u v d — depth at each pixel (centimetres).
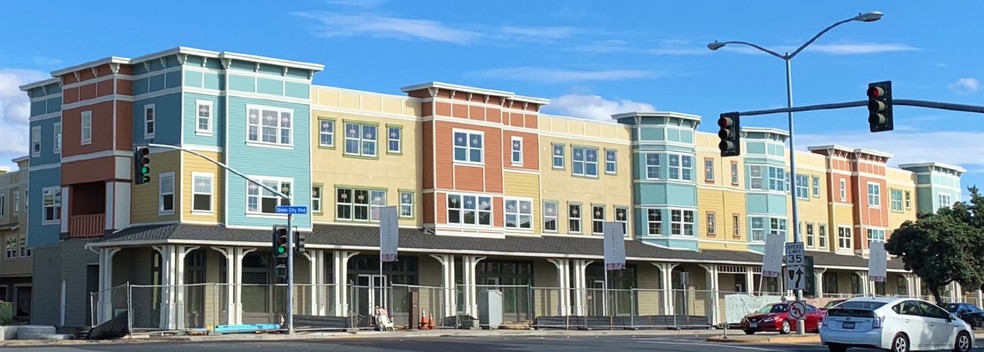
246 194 5131
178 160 5000
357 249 5262
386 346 3512
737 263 6794
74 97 5350
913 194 9094
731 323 5859
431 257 5794
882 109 2862
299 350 3262
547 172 6406
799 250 3966
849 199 8325
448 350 3331
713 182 7206
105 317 4909
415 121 5872
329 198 5491
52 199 5541
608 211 6669
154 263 5059
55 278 5462
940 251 6838
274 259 5009
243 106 5159
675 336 4781
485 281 5994
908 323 3194
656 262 6456
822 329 3266
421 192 5838
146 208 5109
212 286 5022
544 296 6250
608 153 6731
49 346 3500
